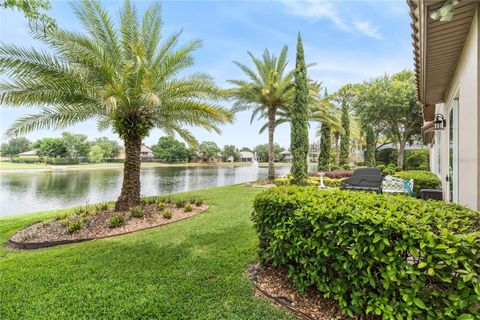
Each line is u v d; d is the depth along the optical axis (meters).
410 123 18.12
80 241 4.43
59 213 6.62
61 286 2.73
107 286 2.71
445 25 2.63
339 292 2.05
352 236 1.91
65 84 5.13
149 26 6.63
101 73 5.46
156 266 3.19
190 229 4.81
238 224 5.08
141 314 2.22
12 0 3.18
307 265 2.29
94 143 47.62
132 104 5.95
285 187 3.20
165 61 6.36
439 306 1.58
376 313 1.78
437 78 4.20
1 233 5.01
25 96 4.94
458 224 1.77
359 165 23.28
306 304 2.30
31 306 2.38
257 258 3.22
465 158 2.97
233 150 59.66
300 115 11.33
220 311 2.24
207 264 3.21
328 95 19.22
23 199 11.73
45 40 4.89
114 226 5.00
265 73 12.94
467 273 1.40
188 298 2.45
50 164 41.84
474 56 2.51
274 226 2.64
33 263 3.39
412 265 1.65
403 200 2.35
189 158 52.47
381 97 17.22
